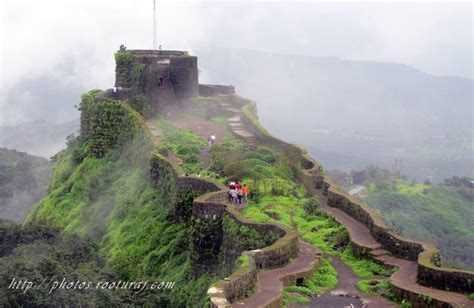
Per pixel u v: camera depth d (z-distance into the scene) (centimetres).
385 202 10094
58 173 7650
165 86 7350
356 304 3077
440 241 8819
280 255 3325
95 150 7106
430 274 3127
